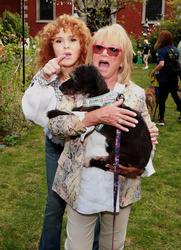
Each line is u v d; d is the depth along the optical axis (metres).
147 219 3.64
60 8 23.81
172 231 3.43
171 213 3.79
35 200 4.01
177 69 7.11
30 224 3.49
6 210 3.76
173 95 7.43
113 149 2.01
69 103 2.17
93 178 2.04
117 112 1.92
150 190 4.38
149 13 23.89
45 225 2.53
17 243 3.16
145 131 2.05
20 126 6.71
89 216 2.11
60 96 2.25
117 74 2.29
